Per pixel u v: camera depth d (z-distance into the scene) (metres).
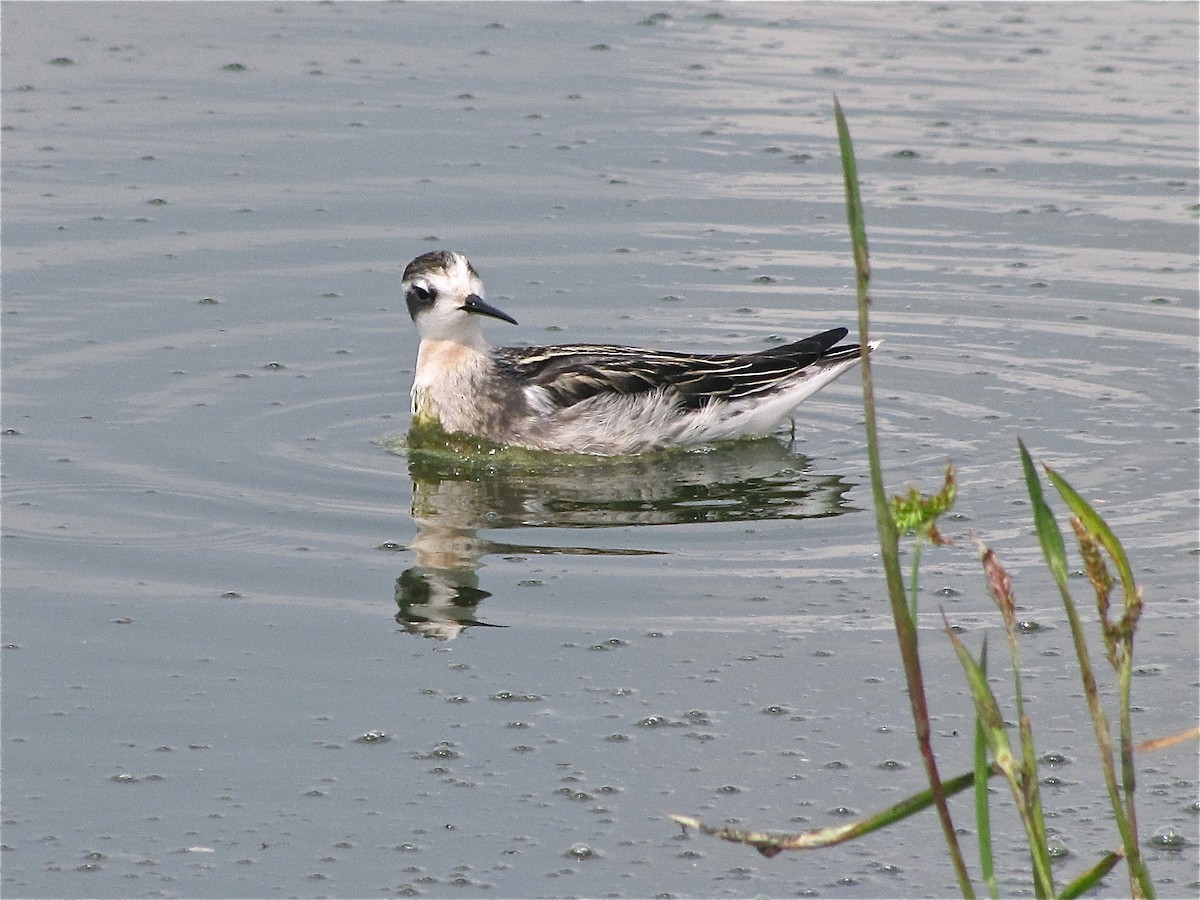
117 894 8.27
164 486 13.38
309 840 8.73
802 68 24.00
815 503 13.28
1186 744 9.66
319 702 10.03
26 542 12.23
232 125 21.77
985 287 17.98
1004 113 22.28
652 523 12.88
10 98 22.41
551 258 18.66
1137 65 24.02
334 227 19.20
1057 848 8.77
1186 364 16.16
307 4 26.77
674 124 22.00
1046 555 6.20
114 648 10.66
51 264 18.00
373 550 12.23
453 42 24.95
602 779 9.27
